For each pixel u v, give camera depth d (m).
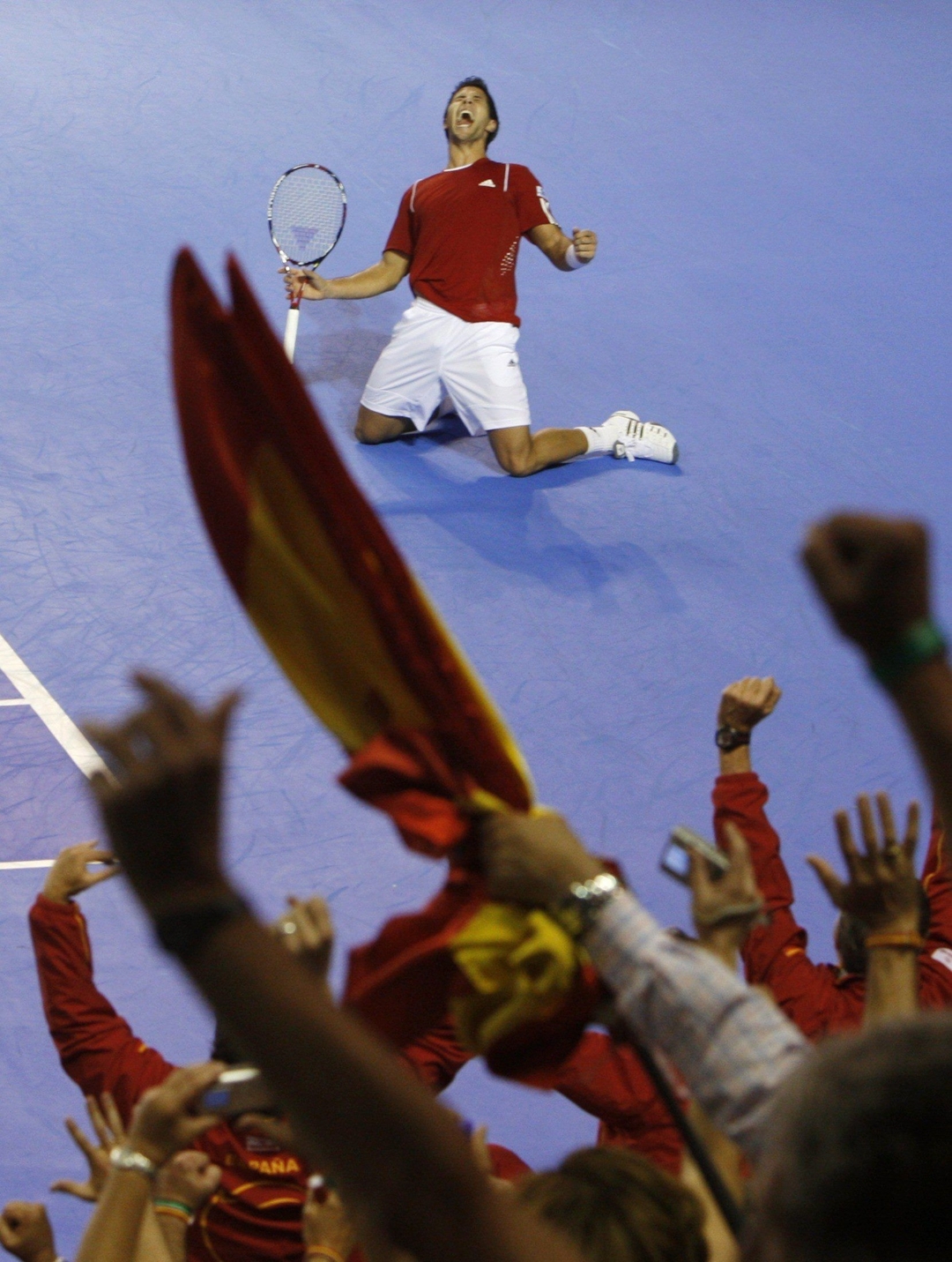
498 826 2.33
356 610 2.39
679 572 10.46
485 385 11.00
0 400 11.27
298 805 8.18
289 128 15.67
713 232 14.98
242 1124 3.25
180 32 17.22
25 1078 6.41
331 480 2.25
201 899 1.36
